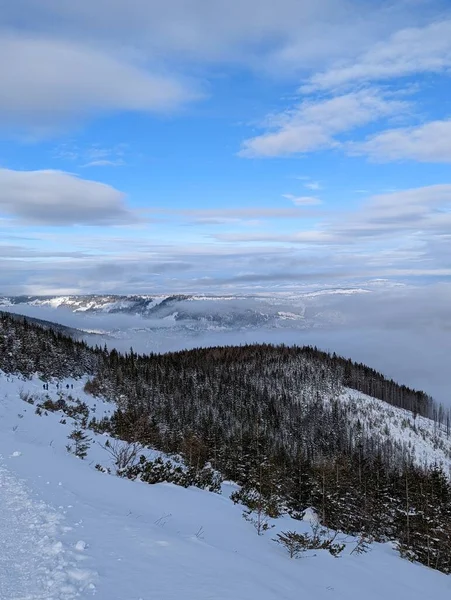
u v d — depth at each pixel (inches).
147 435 1494.8
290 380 7573.8
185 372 6250.0
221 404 5383.9
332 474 1619.1
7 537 292.7
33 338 3240.7
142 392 3976.4
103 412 2337.6
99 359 4303.6
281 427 5452.8
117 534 334.3
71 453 916.6
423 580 628.4
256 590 272.4
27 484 458.0
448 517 1656.0
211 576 280.2
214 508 635.5
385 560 713.6
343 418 6441.9
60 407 1803.6
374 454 5014.8
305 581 368.5
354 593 386.9
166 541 340.5
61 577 233.3
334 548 609.9
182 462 1449.3
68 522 341.7
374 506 1660.9
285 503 1488.7
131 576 251.1
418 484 1904.5
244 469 1827.0
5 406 1321.4
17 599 204.8
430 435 6889.8
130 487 606.9
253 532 550.6
